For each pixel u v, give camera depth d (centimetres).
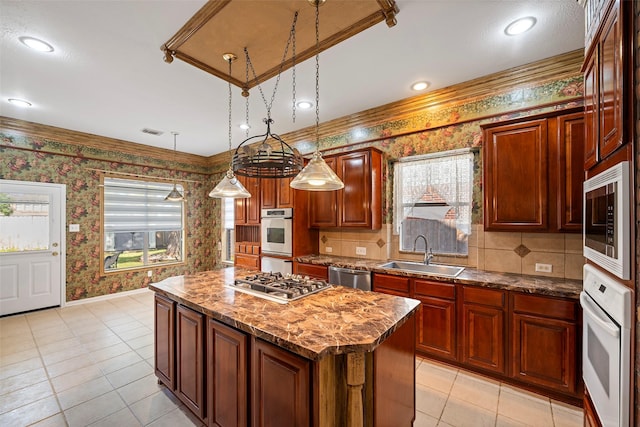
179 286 220
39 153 403
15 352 286
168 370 212
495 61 238
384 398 144
